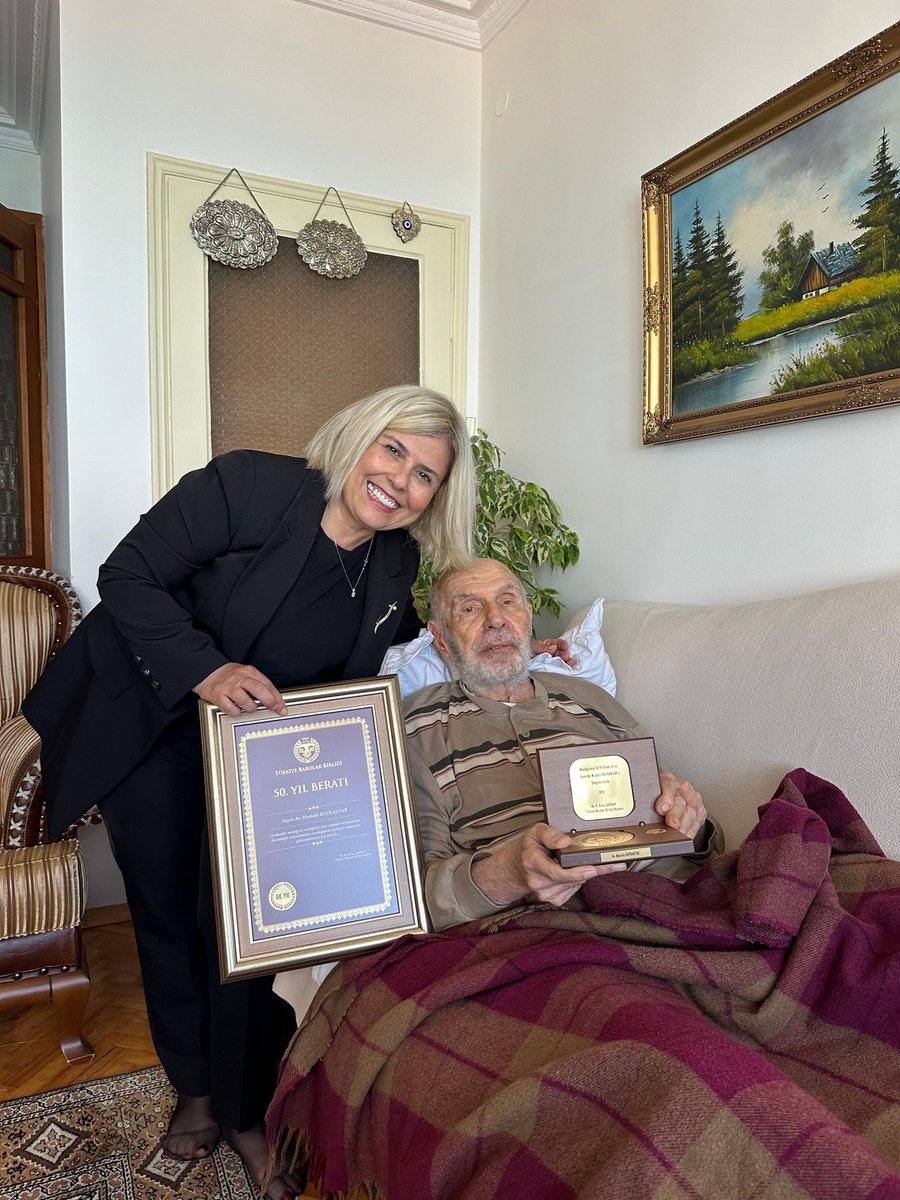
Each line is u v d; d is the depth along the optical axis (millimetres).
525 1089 813
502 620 1573
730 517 1825
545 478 2557
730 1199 674
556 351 2484
